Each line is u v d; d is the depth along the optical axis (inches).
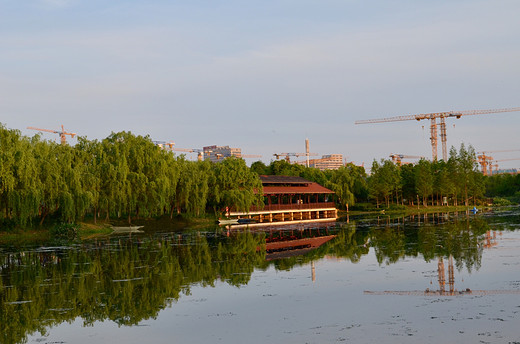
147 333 714.8
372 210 4690.0
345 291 930.7
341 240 1881.2
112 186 2432.3
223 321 759.1
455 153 5334.6
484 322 690.2
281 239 2017.7
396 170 5137.8
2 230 2167.8
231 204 3189.0
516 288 895.1
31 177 2028.8
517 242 1562.5
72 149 2500.0
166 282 1076.5
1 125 2084.2
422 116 7790.4
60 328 754.2
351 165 5457.7
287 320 748.6
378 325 700.7
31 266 1358.3
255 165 5295.3
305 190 3838.6
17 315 833.5
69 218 2242.9
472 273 1055.6
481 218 2940.5
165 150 2881.4
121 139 2763.3
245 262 1347.2
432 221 2797.7
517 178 7317.9
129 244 1877.5
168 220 2933.1
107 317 807.1
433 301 823.1
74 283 1093.8
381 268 1171.3
